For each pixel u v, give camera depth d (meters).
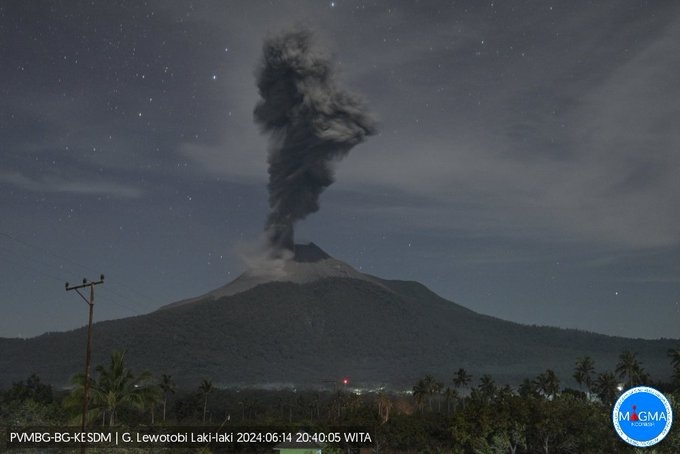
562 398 115.12
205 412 177.75
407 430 118.75
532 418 100.62
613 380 161.88
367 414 131.62
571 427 96.56
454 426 104.56
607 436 57.91
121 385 77.62
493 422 100.38
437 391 190.50
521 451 107.75
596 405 102.25
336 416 171.38
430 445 120.06
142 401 78.25
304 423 119.12
